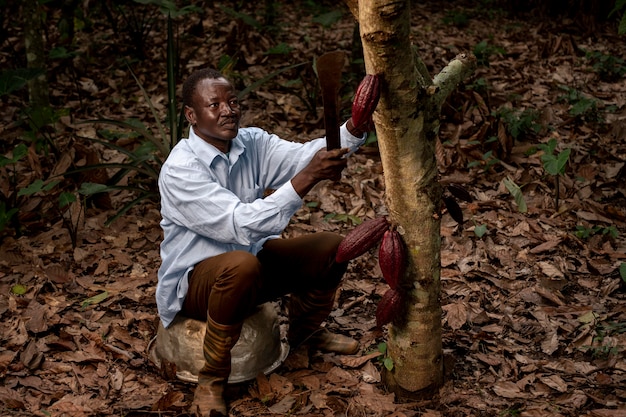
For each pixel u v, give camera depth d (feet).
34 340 10.70
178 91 20.08
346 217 14.51
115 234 13.97
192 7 19.34
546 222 14.25
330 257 9.70
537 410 9.12
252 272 8.72
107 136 17.40
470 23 27.96
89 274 12.84
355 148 9.50
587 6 27.66
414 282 8.82
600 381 9.74
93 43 22.49
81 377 10.06
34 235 13.88
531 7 29.35
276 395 9.57
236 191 9.70
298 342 10.64
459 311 11.37
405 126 7.98
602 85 21.44
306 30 25.64
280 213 8.61
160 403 9.31
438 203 8.57
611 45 25.57
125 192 15.33
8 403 9.37
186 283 9.42
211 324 9.02
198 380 9.41
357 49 21.21
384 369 9.75
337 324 11.45
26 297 11.98
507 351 10.50
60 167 15.25
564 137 17.84
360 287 12.42
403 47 7.43
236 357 9.70
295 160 9.86
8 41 20.65
